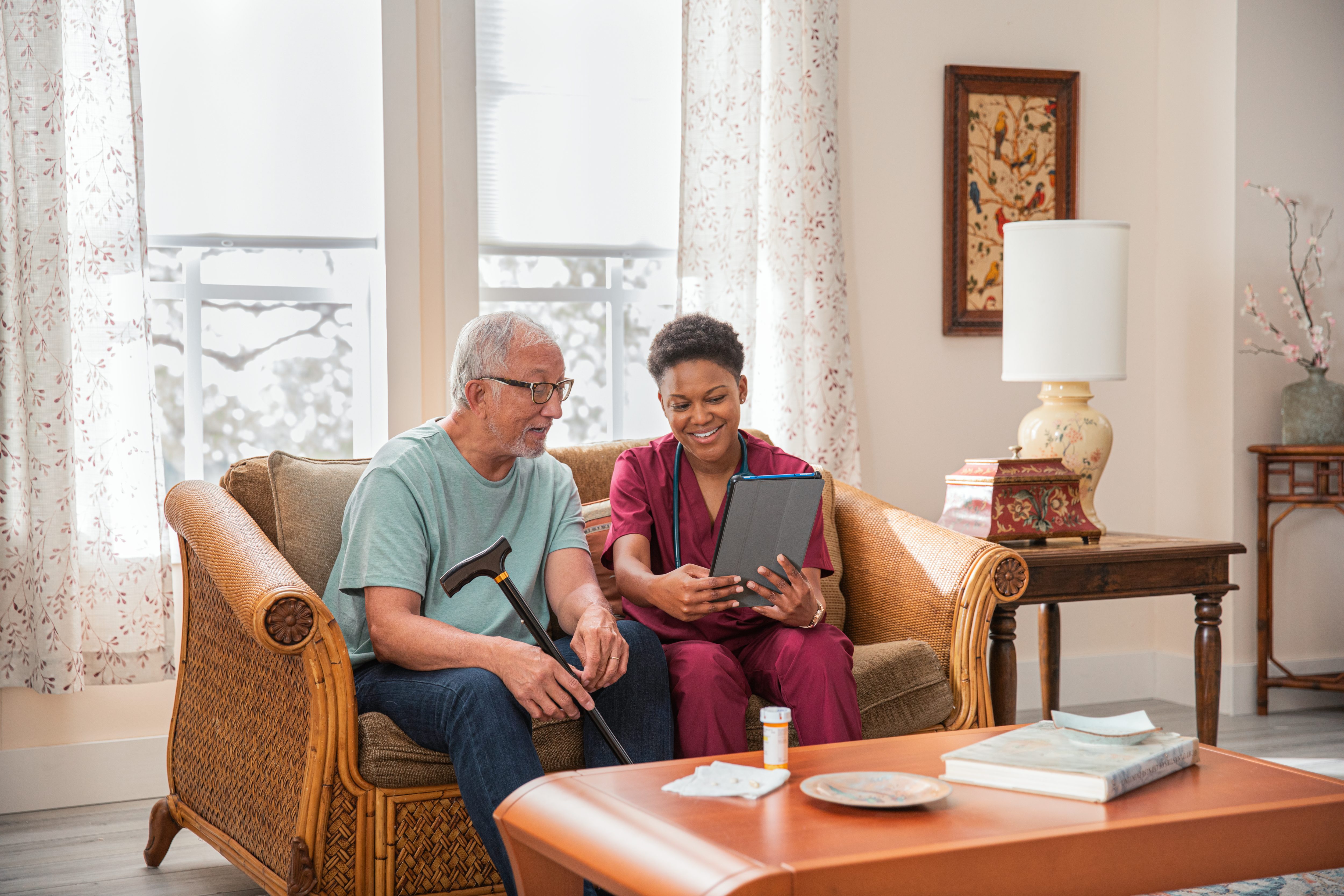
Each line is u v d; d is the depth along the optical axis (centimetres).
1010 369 320
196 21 316
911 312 379
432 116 324
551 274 352
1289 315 392
